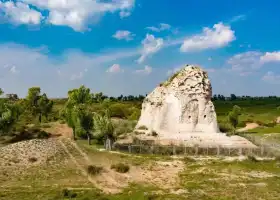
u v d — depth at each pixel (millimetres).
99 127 74938
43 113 125688
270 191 43938
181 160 61375
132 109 133750
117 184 49250
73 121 85438
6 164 56031
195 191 44281
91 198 41688
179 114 77938
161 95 83500
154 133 77188
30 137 91562
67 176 52188
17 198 41594
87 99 124250
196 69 81938
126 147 69875
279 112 178000
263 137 93312
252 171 54250
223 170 54875
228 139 73625
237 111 108625
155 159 61656
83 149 67750
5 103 92188
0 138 89312
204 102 79125
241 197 41500
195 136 74375
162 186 47969
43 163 57406
